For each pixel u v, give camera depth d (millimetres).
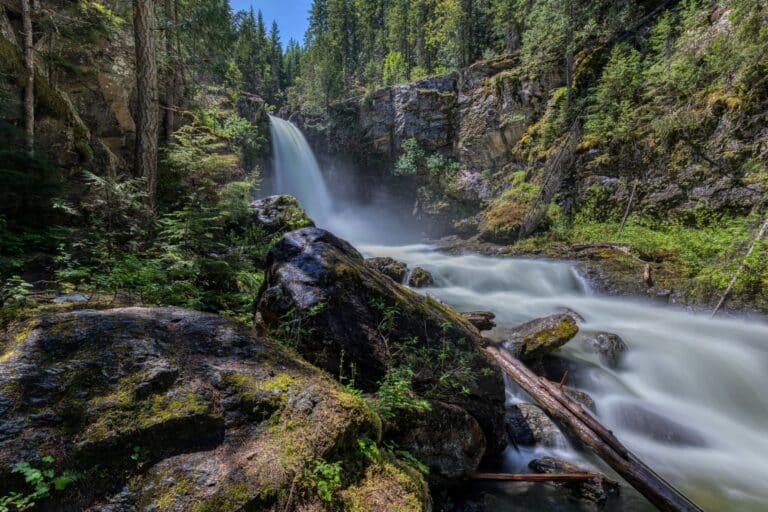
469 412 4051
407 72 41875
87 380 1980
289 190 27953
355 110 28625
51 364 1996
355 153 28875
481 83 22188
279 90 58281
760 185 10367
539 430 4688
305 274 4273
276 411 2240
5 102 7414
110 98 11805
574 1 17297
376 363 3789
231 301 6090
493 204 19828
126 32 13070
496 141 21078
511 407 5008
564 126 17406
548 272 12070
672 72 13141
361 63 50250
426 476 3361
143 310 2783
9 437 1638
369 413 2463
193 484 1766
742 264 8805
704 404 6066
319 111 32594
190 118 15438
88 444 1726
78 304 3770
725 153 11344
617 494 3834
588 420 4141
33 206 6691
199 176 10875
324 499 1898
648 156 13547
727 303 8734
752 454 4949
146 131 8953
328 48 43719
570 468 4059
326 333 3838
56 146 8617
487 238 18203
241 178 13008
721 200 11156
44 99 8547
